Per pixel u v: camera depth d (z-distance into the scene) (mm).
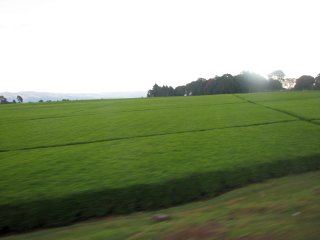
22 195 11828
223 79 126375
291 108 35938
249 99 52469
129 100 62500
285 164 14930
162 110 40344
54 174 14391
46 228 10523
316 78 133125
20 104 60250
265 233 7504
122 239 8125
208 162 15156
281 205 9773
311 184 12594
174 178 13062
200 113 35469
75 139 22938
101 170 14719
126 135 23688
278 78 149750
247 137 20750
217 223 8602
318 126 24156
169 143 20000
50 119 35250
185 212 10500
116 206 11484
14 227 10508
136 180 12969
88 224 10383
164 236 8023
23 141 22875
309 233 7312
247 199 11367
